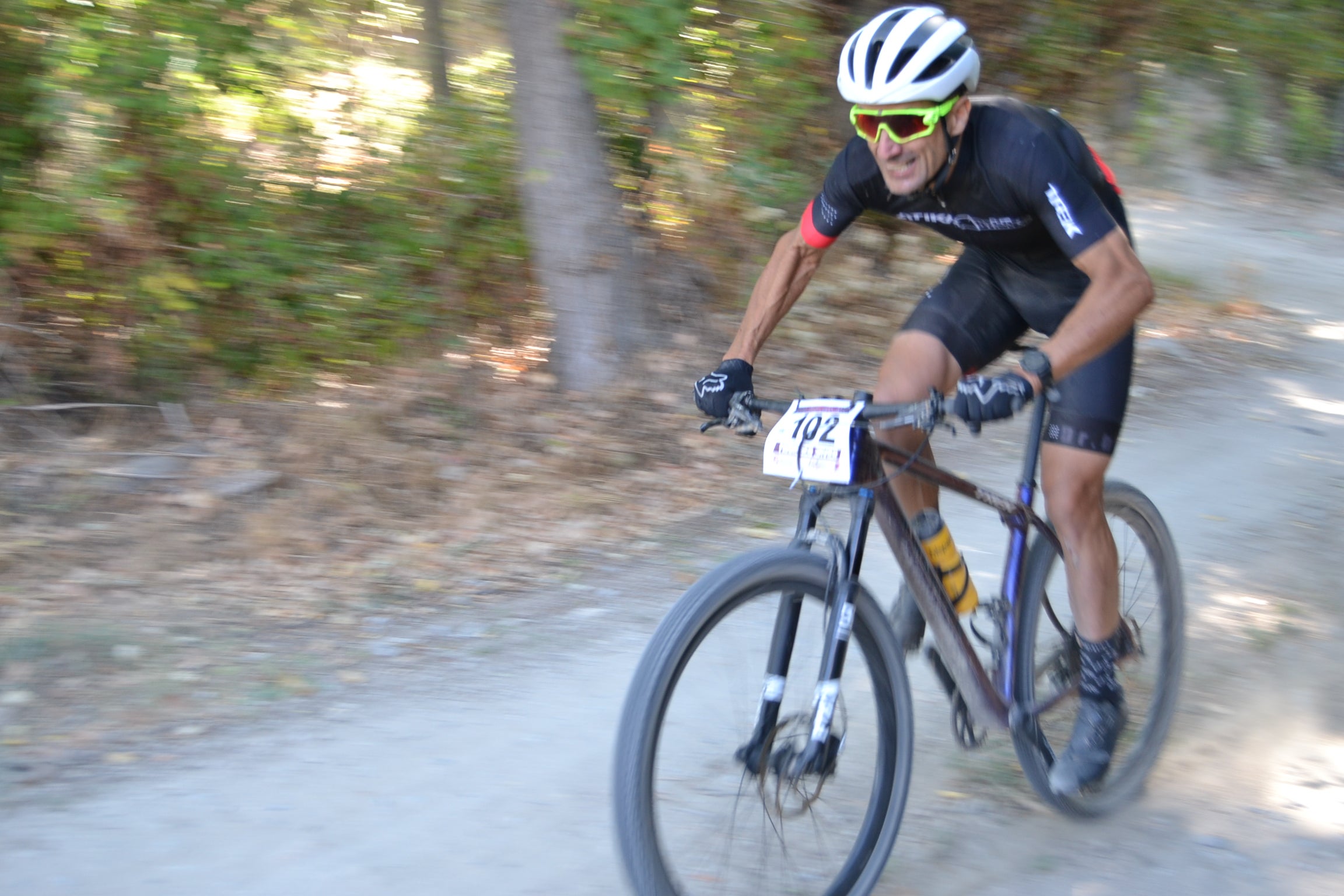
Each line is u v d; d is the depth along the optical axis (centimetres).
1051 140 235
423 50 612
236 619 366
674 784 210
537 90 521
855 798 239
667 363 559
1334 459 534
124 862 250
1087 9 684
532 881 247
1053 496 262
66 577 384
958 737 269
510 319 593
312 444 479
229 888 243
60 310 514
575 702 322
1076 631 276
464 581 398
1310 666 347
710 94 581
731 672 216
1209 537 438
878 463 227
